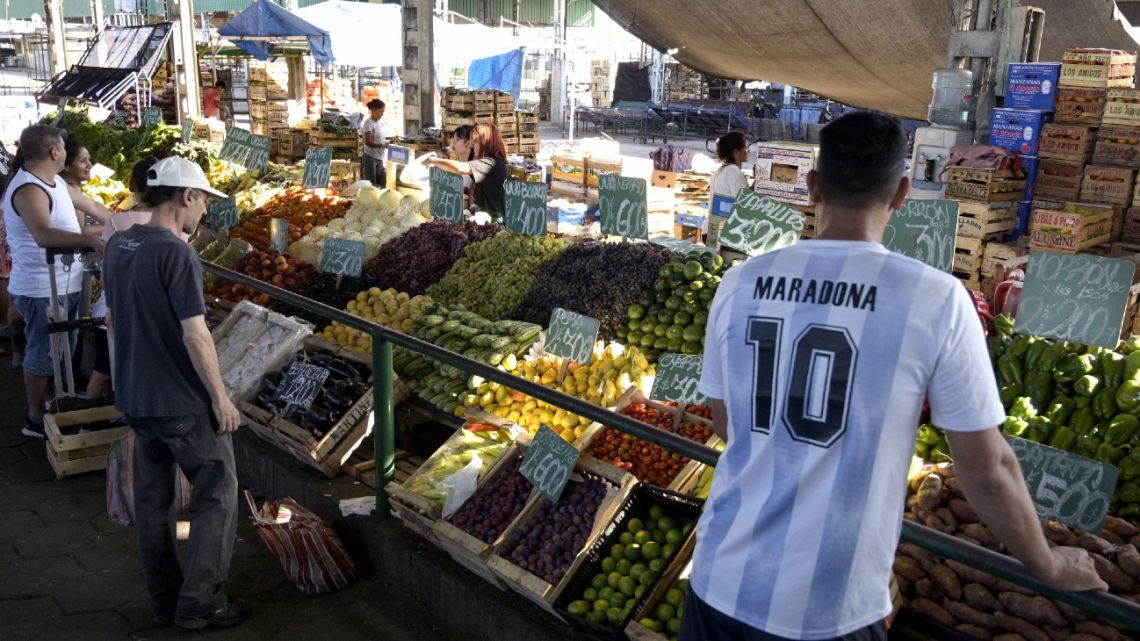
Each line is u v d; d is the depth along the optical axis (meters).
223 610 3.59
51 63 17.75
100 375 5.27
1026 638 2.50
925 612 2.66
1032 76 6.92
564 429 3.82
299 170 8.19
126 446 4.35
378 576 3.94
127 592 3.85
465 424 4.05
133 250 3.18
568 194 10.95
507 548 3.35
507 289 4.98
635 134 30.00
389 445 3.89
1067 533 2.60
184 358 3.26
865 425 1.51
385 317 5.06
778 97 27.19
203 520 3.44
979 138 7.41
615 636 2.98
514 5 37.84
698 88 29.45
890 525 1.57
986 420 1.48
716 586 1.64
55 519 4.46
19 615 3.65
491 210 7.62
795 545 1.55
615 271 4.53
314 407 4.38
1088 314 2.88
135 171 3.51
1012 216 6.83
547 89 35.66
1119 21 8.05
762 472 1.61
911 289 1.51
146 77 11.36
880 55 9.52
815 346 1.55
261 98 17.16
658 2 9.87
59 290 5.16
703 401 3.42
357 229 6.27
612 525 3.25
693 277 4.22
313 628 3.61
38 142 4.77
